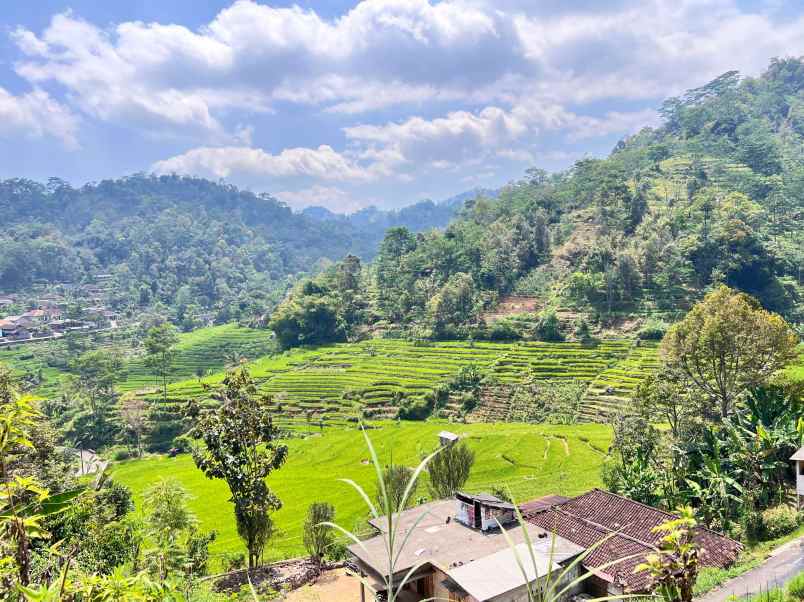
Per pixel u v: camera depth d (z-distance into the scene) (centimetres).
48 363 15200
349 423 9681
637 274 11975
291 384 11444
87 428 10300
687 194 15788
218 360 15838
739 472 3438
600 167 19225
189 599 2862
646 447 4281
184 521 3484
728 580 2266
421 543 2502
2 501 812
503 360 10900
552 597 665
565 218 16775
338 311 15325
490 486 5356
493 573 2133
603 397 8738
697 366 4459
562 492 4847
